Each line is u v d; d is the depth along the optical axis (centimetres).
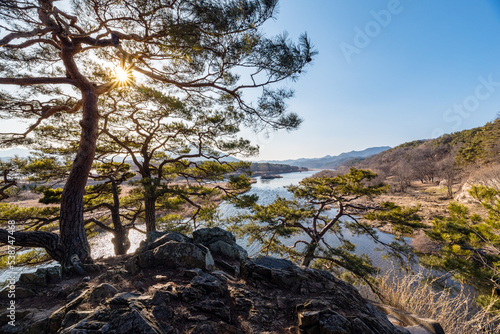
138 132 1061
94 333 200
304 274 344
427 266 656
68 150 1021
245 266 374
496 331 364
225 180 1173
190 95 932
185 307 262
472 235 568
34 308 308
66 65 602
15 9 441
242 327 240
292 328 240
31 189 899
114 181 1052
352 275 1220
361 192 1157
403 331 276
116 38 490
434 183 7156
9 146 870
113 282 351
